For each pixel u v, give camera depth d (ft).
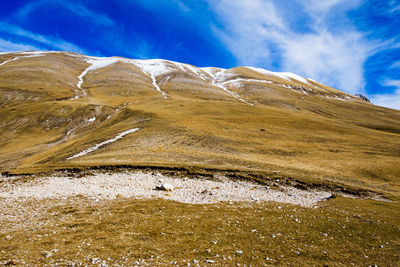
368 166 143.74
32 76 518.78
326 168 135.85
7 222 42.45
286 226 46.55
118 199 63.10
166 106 367.25
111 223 43.16
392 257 34.19
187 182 92.12
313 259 32.14
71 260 27.73
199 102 413.39
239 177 101.81
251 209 60.08
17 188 76.23
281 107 529.04
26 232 37.40
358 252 35.60
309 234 42.57
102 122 325.01
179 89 586.45
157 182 89.20
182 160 124.16
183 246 33.88
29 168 105.60
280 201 74.33
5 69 538.47
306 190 94.79
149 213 51.13
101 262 27.35
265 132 227.61
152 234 38.14
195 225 44.06
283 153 165.89
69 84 537.65
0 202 57.26
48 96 425.69
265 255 32.45
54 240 34.27
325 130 254.88
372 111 590.55
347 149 188.85
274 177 103.30
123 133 211.41
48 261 27.25
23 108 327.88
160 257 29.78
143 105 382.01
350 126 324.60
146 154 133.59
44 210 51.26
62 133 284.20
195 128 220.02
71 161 121.90
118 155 130.52
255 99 584.81
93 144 180.34
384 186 111.14
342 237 42.11
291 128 252.42
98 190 73.82
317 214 58.95
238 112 335.47
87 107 363.35
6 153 206.59
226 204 64.28
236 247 34.68
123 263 27.53
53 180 86.28
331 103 635.66
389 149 194.08
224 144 178.29
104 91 523.29
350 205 72.90
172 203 61.21
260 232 42.01
